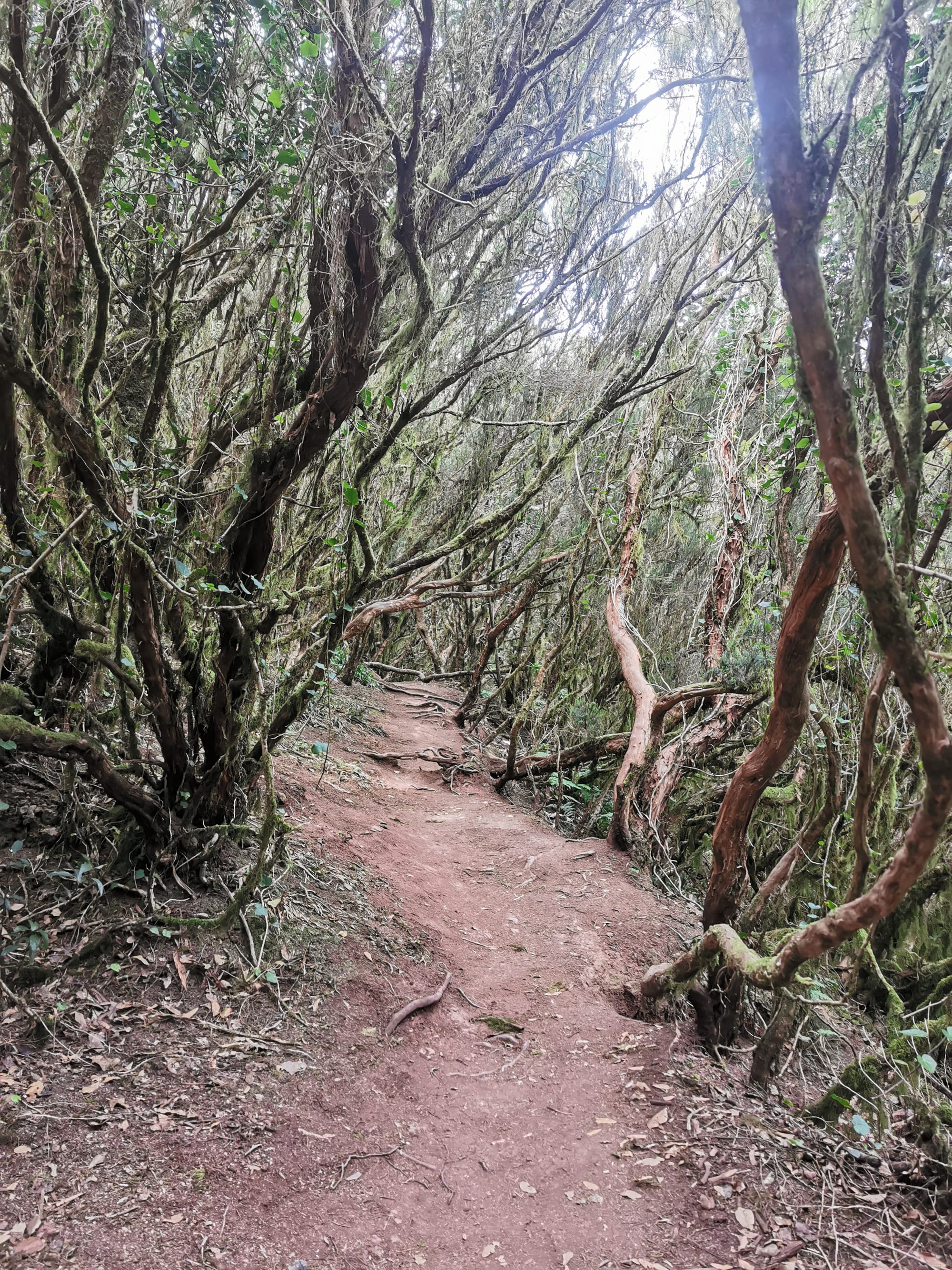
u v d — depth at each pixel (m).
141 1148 2.65
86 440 3.12
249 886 3.68
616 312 7.22
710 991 4.18
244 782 4.23
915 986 5.14
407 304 4.70
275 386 3.58
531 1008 4.36
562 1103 3.60
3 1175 2.41
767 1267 2.66
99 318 3.00
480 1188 3.04
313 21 3.65
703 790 7.41
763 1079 3.81
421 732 8.92
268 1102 3.05
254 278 4.64
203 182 4.36
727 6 5.79
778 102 1.81
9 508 3.57
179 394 5.16
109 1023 3.13
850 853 5.51
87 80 3.56
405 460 9.02
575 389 7.01
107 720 4.34
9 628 3.33
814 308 1.88
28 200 3.17
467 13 3.97
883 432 3.27
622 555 7.52
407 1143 3.16
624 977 4.74
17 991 3.11
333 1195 2.78
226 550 3.70
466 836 6.61
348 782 6.67
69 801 3.74
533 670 10.55
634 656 7.12
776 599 5.97
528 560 9.55
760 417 6.72
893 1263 2.72
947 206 2.94
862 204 2.36
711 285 6.68
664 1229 2.84
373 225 3.32
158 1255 2.30
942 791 2.12
